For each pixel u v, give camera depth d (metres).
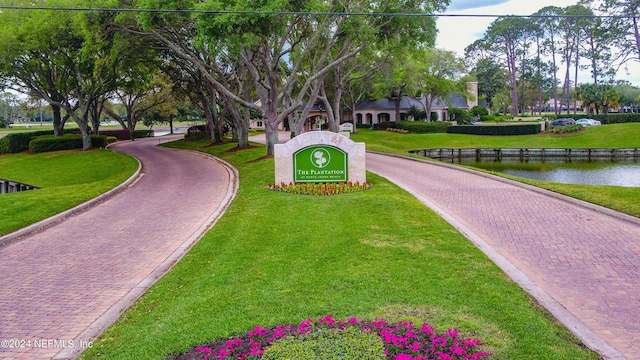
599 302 6.83
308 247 9.41
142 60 35.25
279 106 40.44
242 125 34.81
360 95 55.19
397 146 46.03
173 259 9.73
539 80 77.62
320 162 16.83
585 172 30.92
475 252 8.89
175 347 5.60
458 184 18.22
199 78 40.19
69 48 33.50
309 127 64.56
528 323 5.85
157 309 6.89
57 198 16.55
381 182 17.88
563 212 12.83
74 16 29.98
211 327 6.02
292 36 27.39
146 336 5.97
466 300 6.58
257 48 22.14
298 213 12.52
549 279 7.81
